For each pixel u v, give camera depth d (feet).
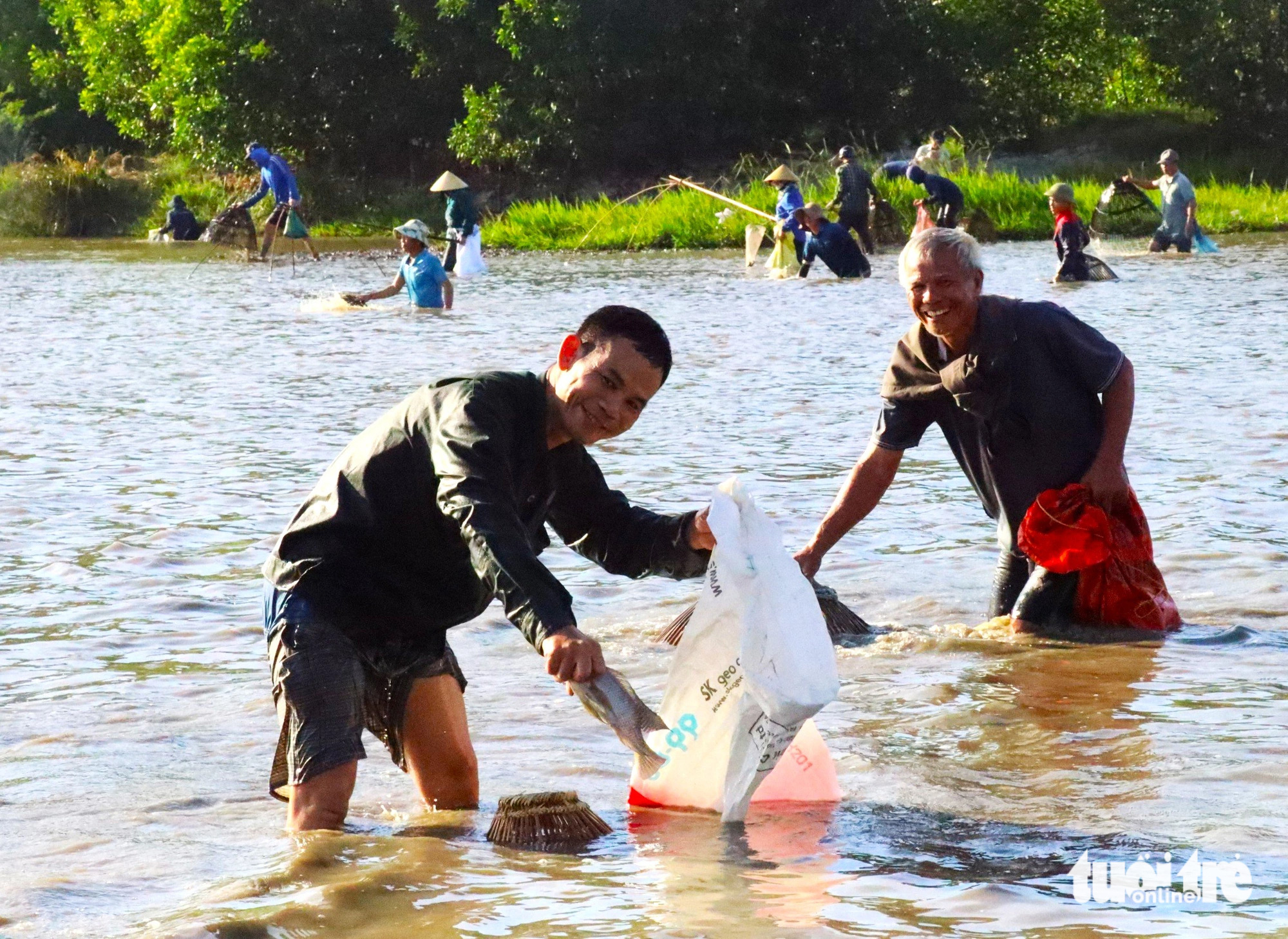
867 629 17.26
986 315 16.57
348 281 80.64
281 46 136.98
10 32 181.88
